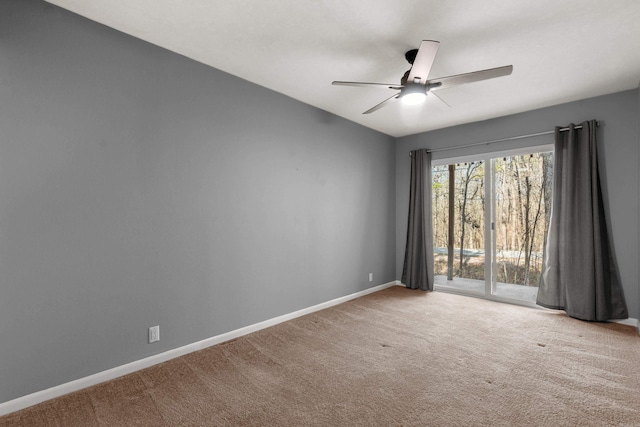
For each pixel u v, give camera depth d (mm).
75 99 1956
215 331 2695
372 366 2305
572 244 3352
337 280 3945
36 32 1818
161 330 2361
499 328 3061
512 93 3203
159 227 2348
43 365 1849
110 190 2104
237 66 2670
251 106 2969
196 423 1684
